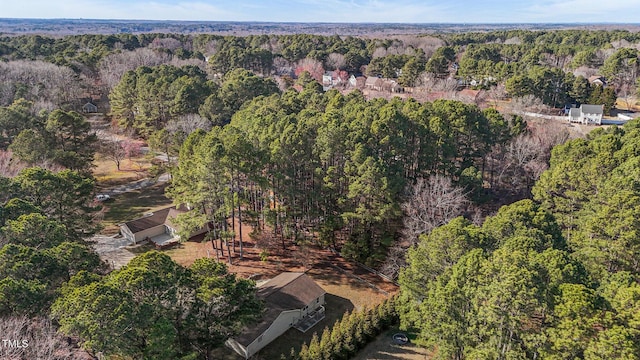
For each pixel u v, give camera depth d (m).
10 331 18.70
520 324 20.62
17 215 28.98
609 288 21.70
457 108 50.34
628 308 19.50
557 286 21.11
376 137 43.16
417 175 46.62
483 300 21.62
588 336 18.77
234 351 29.97
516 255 21.98
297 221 45.38
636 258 28.05
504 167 53.84
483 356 21.11
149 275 21.34
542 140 57.91
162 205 54.09
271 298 33.09
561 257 22.91
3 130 54.84
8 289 20.75
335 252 44.34
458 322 23.00
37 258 23.47
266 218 41.47
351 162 40.31
